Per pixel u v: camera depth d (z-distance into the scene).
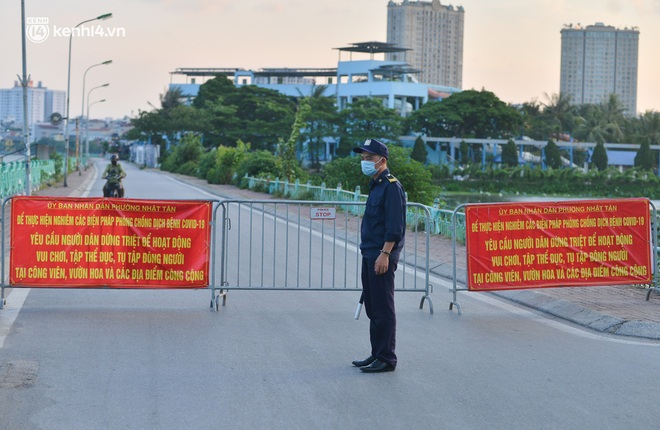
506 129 93.88
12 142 76.69
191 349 7.21
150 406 5.50
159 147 91.06
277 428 5.09
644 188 75.19
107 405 5.50
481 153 95.38
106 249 9.15
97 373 6.32
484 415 5.41
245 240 16.44
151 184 45.94
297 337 7.80
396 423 5.22
